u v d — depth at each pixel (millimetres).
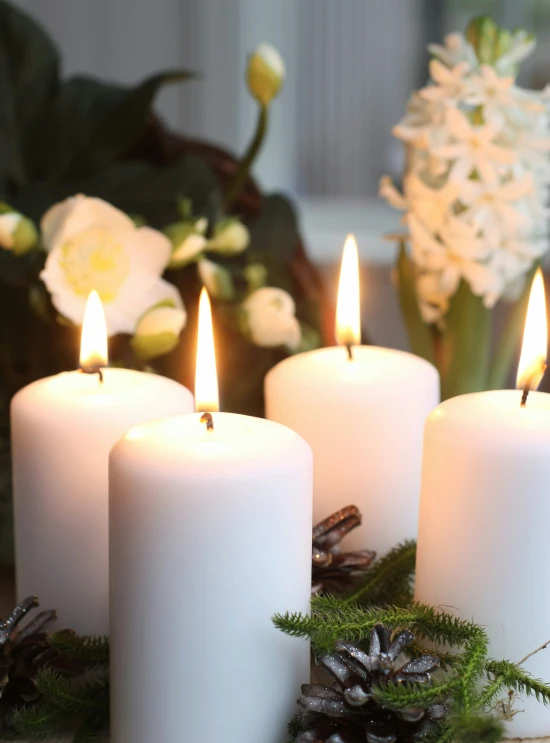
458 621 505
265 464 480
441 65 659
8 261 652
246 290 671
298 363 585
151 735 489
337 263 1437
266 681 490
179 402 542
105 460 534
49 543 542
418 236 667
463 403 525
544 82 1399
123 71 1398
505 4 1423
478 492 505
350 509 557
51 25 1352
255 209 763
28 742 517
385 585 554
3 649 515
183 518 474
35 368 659
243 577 480
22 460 542
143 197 713
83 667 527
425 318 716
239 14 1424
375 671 485
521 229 661
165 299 605
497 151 648
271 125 1517
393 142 1556
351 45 1521
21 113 763
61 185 719
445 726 480
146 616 483
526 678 494
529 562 503
